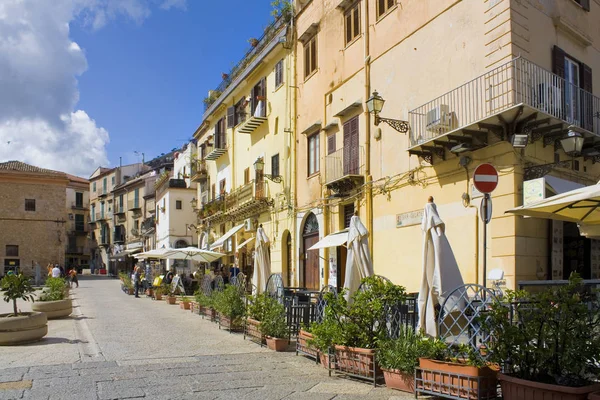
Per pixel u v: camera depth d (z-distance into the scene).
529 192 11.43
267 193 25.94
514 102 11.74
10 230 53.19
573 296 5.31
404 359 6.69
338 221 19.42
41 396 6.46
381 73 17.03
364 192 17.44
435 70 14.52
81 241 83.00
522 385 5.22
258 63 26.47
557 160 12.80
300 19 23.00
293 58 23.39
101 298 26.61
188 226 47.91
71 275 39.78
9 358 9.10
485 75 12.71
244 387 7.07
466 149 12.71
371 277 8.00
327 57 20.59
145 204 63.34
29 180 54.38
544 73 12.63
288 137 23.69
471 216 12.88
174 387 7.04
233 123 31.31
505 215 11.88
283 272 23.80
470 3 13.45
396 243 15.81
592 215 8.34
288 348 10.31
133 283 29.52
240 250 30.52
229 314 12.82
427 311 7.47
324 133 20.55
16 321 10.63
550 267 12.16
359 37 18.41
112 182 76.25
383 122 16.56
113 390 6.82
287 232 23.78
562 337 5.23
